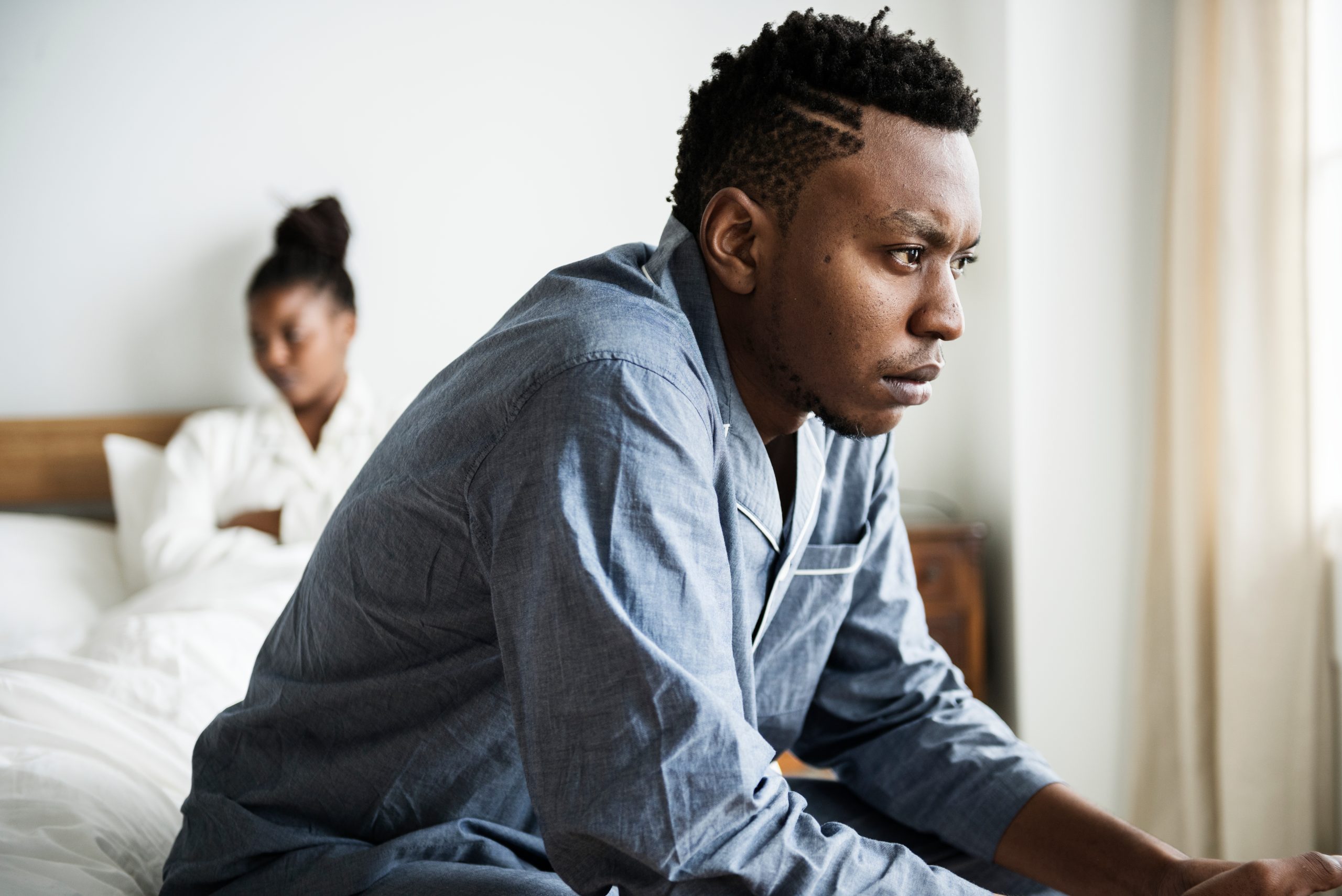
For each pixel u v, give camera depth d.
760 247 0.72
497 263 2.63
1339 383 1.94
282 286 2.31
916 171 0.67
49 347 2.48
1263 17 1.89
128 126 2.49
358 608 0.73
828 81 0.68
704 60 2.66
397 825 0.78
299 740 0.78
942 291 0.69
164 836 1.01
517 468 0.62
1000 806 0.92
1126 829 0.86
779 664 0.95
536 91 2.63
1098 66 2.31
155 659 1.40
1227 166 1.93
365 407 2.37
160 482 2.30
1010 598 2.38
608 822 0.57
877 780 0.99
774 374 0.74
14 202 2.46
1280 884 0.66
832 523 0.96
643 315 0.67
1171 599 2.14
